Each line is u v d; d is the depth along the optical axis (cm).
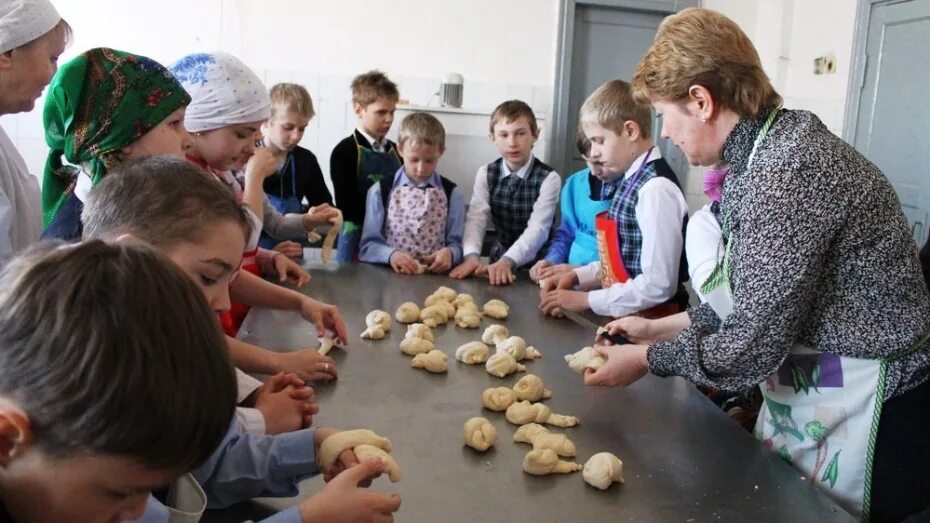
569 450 102
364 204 293
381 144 317
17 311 47
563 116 446
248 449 89
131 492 50
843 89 388
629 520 86
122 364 45
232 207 87
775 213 100
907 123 344
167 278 50
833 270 105
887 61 356
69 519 50
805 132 103
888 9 355
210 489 86
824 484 112
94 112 122
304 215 242
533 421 113
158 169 86
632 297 183
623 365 121
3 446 46
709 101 109
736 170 111
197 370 48
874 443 107
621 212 199
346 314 175
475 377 135
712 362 106
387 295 197
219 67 156
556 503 89
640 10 450
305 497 90
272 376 121
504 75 440
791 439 117
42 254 50
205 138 158
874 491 108
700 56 107
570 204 242
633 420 117
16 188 145
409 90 429
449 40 430
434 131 254
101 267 49
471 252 253
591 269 211
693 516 87
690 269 164
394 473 85
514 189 272
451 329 169
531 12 436
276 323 163
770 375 109
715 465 101
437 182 264
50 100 123
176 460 49
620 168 201
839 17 392
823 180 100
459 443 106
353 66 422
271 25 411
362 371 135
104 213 83
